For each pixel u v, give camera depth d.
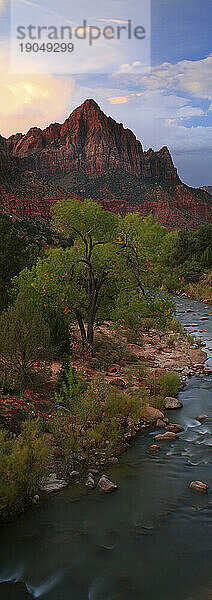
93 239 15.91
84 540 6.05
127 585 5.23
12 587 5.17
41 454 7.00
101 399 10.13
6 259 22.33
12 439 7.57
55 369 13.09
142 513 6.72
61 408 9.45
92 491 7.36
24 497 6.92
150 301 15.03
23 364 10.87
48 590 5.13
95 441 8.59
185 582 5.28
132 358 16.20
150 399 11.73
